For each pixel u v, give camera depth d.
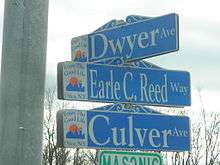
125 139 3.92
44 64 2.96
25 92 2.89
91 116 3.83
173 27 4.11
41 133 2.90
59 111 3.73
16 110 2.87
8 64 2.92
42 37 2.96
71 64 3.81
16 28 2.94
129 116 3.96
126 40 4.09
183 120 4.14
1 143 2.87
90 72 3.88
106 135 3.85
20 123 2.86
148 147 3.99
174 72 4.17
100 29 4.10
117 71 3.98
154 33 4.11
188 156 25.44
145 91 4.05
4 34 2.97
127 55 4.06
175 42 4.09
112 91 3.93
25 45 2.93
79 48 4.05
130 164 3.92
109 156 3.85
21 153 2.84
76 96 3.80
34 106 2.90
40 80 2.94
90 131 3.80
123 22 4.11
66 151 24.77
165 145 4.05
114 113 3.91
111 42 4.07
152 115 4.04
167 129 4.07
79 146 3.75
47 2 3.00
